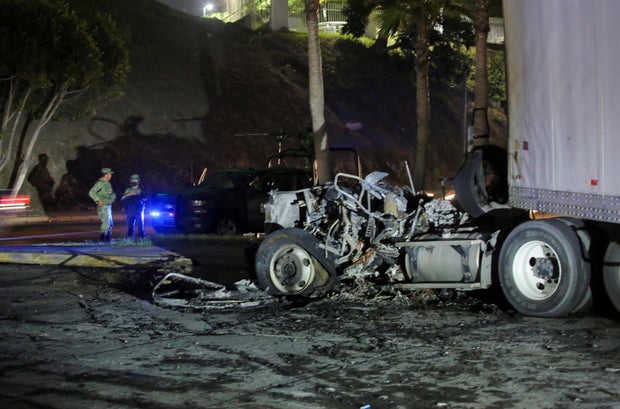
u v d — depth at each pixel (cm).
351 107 5169
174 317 964
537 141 913
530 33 920
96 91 3353
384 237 1077
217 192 2016
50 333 880
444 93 5622
